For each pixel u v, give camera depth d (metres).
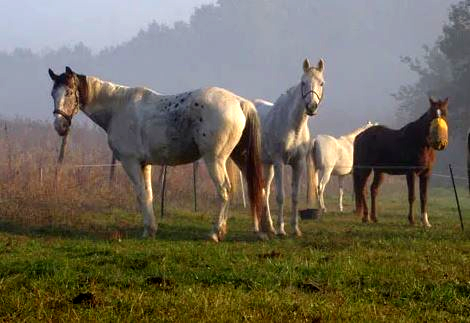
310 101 11.88
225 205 11.02
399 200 25.91
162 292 6.57
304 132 12.47
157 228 12.63
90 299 6.12
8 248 9.45
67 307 5.93
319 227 14.24
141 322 5.54
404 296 6.92
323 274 7.70
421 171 15.12
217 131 10.61
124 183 18.69
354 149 16.58
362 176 16.34
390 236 12.18
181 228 13.07
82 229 12.46
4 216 13.19
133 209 16.03
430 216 18.27
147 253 8.85
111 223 13.41
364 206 16.30
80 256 8.80
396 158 15.38
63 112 11.33
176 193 19.70
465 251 10.15
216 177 10.81
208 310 5.88
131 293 6.42
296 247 10.22
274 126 12.48
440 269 8.26
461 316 6.21
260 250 9.65
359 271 7.93
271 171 13.06
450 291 6.98
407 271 8.08
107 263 8.19
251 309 6.04
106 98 11.54
